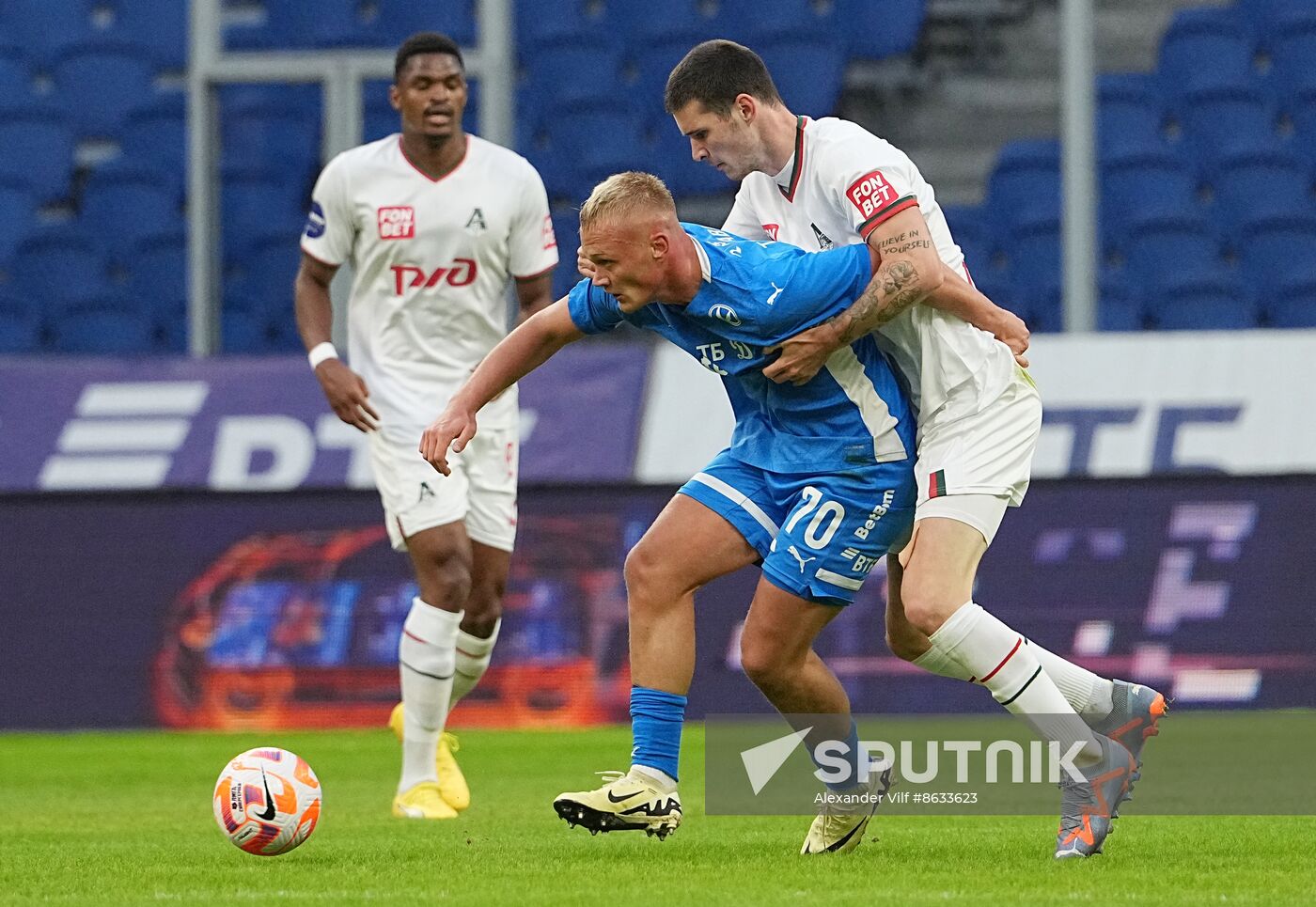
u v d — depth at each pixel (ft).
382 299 74.74
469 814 70.69
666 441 119.24
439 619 71.20
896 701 111.55
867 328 49.96
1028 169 179.93
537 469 118.83
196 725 116.26
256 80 136.26
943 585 49.70
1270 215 177.58
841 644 112.27
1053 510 114.21
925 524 50.80
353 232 75.25
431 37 74.23
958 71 185.47
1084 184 128.26
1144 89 185.16
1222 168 180.75
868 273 50.37
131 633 117.29
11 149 184.03
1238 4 188.65
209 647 116.67
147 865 51.98
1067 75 128.57
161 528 117.91
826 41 185.16
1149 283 174.29
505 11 133.59
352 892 44.70
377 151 74.95
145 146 185.98
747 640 52.47
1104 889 43.86
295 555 116.67
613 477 117.70
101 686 117.19
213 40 136.46
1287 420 115.96
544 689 114.62
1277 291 174.70
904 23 186.50
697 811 69.31
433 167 74.59
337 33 177.47
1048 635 113.09
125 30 191.83
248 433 122.01
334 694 115.44
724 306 50.34
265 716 115.85
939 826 61.72
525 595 115.55
